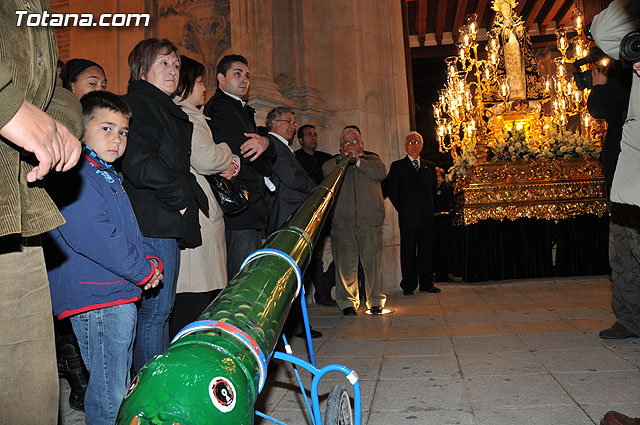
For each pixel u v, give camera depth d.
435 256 8.02
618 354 3.14
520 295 5.98
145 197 2.23
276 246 1.30
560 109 8.69
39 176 1.05
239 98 3.46
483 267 7.27
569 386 2.58
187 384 0.74
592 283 6.68
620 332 3.50
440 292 6.69
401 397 2.54
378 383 2.79
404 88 7.54
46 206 1.22
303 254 1.37
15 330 1.25
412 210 6.51
